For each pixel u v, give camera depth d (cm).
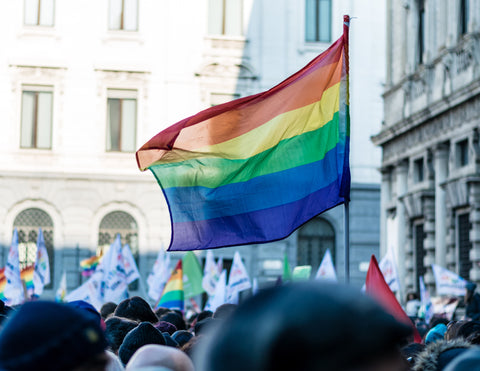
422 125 2997
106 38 4159
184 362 449
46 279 2219
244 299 174
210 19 4247
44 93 4109
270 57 4269
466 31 2705
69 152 4078
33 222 4034
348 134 1024
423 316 2122
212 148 1052
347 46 1040
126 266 2227
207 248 1051
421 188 2945
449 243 2747
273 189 1042
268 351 165
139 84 4153
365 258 4191
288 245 4128
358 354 168
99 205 4062
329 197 1018
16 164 4034
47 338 241
